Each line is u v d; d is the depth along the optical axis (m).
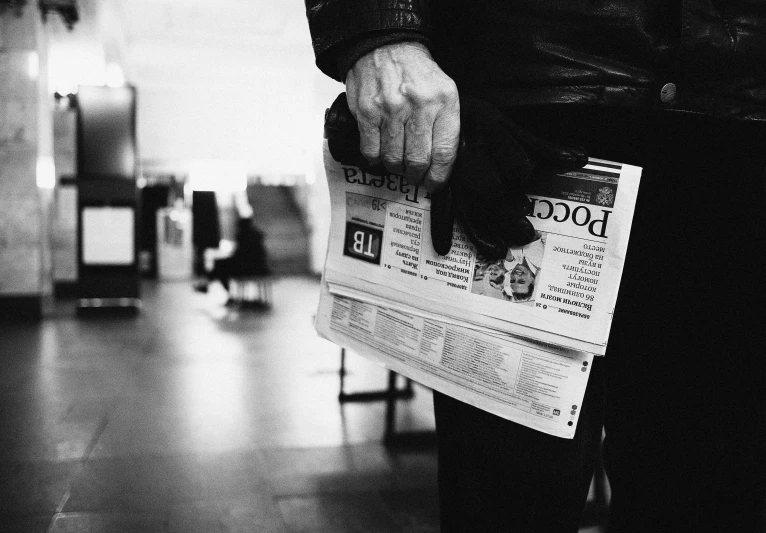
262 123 16.42
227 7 11.31
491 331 0.73
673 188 0.72
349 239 0.83
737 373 0.73
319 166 14.98
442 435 0.80
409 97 0.64
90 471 2.73
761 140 0.70
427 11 0.69
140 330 7.13
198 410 3.79
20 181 7.85
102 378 4.64
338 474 2.74
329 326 0.86
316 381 4.65
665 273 0.75
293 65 14.18
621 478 0.84
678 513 0.79
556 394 0.70
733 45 0.66
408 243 0.77
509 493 0.74
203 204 15.78
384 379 4.73
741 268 0.72
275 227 18.12
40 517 2.25
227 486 2.58
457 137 0.65
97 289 8.75
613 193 0.67
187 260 15.65
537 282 0.70
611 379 0.82
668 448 0.78
